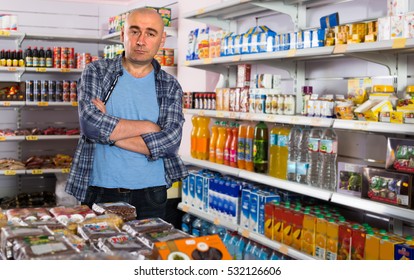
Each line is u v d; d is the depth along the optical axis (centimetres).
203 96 452
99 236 169
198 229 462
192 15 455
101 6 747
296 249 329
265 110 372
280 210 343
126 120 265
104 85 275
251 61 407
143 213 275
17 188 708
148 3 680
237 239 415
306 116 327
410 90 272
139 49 266
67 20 730
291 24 427
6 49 689
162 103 281
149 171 274
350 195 300
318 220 312
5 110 698
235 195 391
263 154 385
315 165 342
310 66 401
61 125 725
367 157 352
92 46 740
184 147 589
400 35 265
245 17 479
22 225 172
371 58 308
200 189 441
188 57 471
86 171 273
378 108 277
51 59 658
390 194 275
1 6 697
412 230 320
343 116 302
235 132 410
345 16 370
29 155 710
